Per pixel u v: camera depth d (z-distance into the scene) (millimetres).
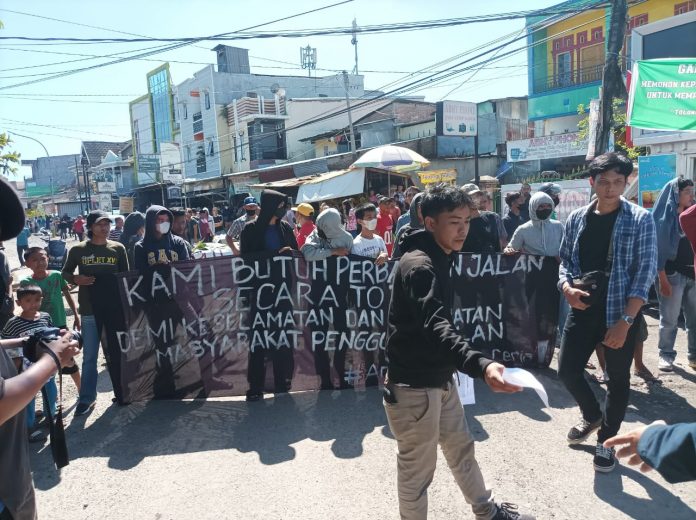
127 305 4801
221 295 4902
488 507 2625
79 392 4770
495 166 22406
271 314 4938
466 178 21734
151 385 4875
